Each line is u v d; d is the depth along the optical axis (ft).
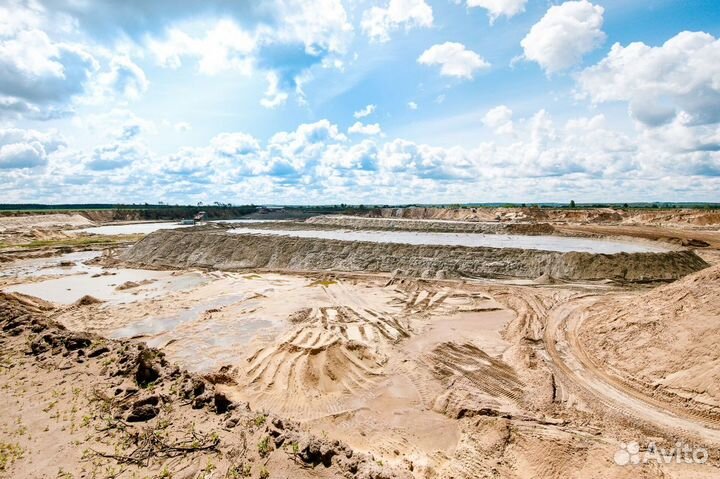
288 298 111.45
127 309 101.65
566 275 128.26
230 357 70.28
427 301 106.93
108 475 25.23
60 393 35.17
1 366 40.34
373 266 151.64
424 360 67.26
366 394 57.26
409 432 47.93
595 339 70.90
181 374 39.14
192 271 156.35
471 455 42.14
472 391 56.18
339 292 117.80
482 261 141.79
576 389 55.88
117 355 42.68
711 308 57.31
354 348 68.03
